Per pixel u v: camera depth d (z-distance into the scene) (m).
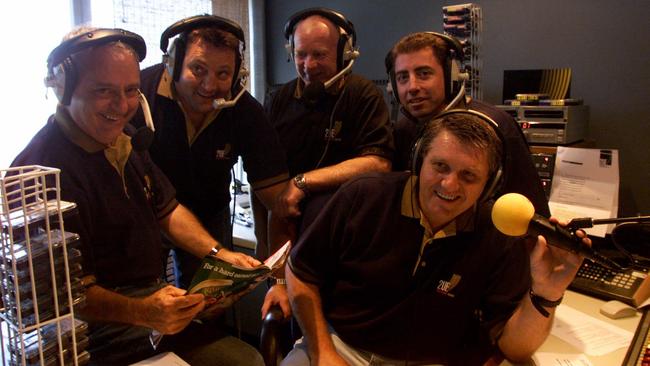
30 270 0.77
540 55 2.28
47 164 1.11
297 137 1.88
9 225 0.75
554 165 1.85
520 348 1.20
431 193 1.15
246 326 2.43
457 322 1.26
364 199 1.30
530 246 1.15
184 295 1.11
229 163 1.74
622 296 1.49
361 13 2.84
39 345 0.79
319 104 1.84
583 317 1.43
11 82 2.11
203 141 1.65
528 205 0.95
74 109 1.12
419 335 1.27
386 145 1.81
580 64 2.18
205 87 1.49
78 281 0.87
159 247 1.36
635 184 2.12
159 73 1.62
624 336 1.32
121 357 1.21
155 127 1.59
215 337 1.32
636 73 2.06
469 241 1.23
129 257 1.25
